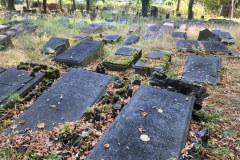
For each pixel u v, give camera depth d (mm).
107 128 2604
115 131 2383
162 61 4965
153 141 2305
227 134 2861
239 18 16484
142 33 8367
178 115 2676
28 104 3148
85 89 3291
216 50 6184
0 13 11867
